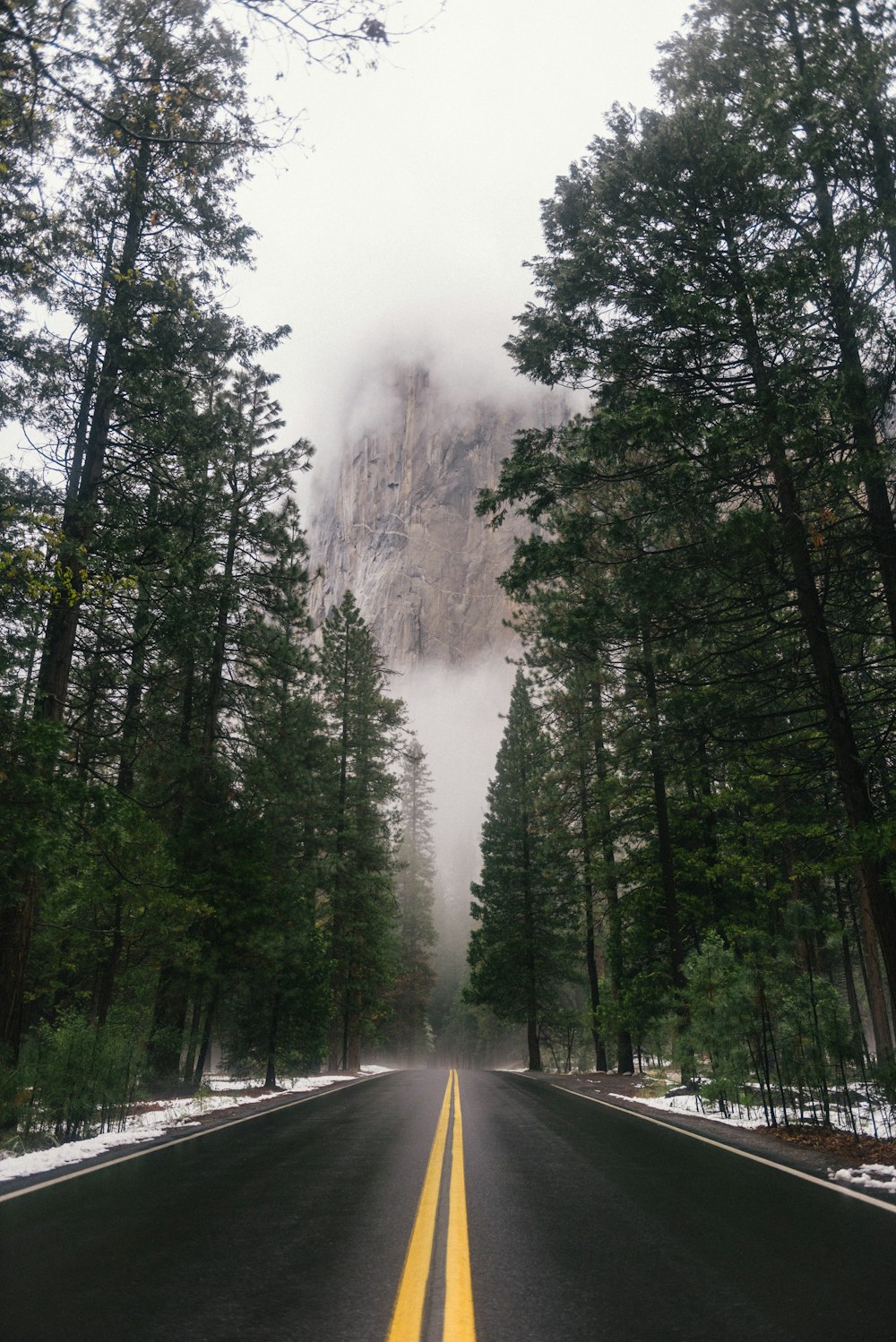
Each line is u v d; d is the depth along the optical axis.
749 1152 8.92
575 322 12.27
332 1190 6.73
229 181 7.89
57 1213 5.89
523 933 37.41
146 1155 8.75
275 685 21.92
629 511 13.10
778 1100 12.40
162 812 19.20
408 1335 3.51
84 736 15.98
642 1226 5.49
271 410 20.80
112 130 6.27
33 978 18.14
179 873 17.61
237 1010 24.27
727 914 23.09
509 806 39.25
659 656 13.23
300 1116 12.91
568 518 12.12
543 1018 37.31
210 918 18.95
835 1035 10.30
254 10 4.81
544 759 30.89
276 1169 7.77
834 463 9.88
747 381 11.64
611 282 12.09
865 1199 6.40
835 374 10.28
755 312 10.78
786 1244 5.02
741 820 23.67
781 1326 3.62
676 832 24.64
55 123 6.48
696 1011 14.11
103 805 11.36
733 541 10.37
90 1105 10.13
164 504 13.97
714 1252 4.86
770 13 12.01
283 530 20.03
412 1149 9.09
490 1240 5.13
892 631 11.02
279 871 21.58
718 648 12.98
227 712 21.41
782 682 12.28
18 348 12.06
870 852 9.74
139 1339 3.45
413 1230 5.37
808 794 18.98
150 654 16.11
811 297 10.38
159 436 13.73
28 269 10.38
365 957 35.34
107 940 17.55
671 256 11.80
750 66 11.93
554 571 12.12
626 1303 3.94
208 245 13.38
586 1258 4.73
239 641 20.20
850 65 10.16
